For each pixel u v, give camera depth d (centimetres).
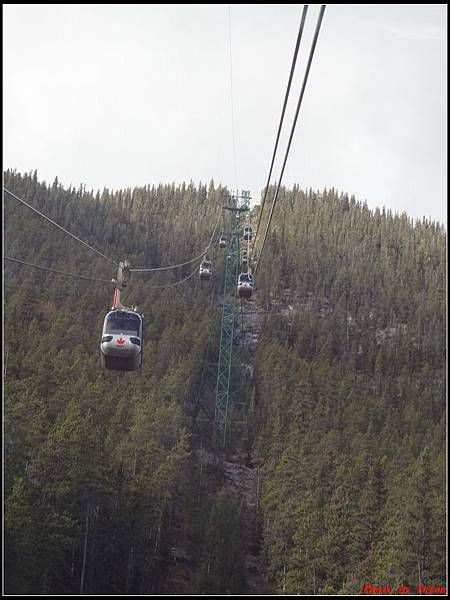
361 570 12975
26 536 11538
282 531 15350
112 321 8106
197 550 16038
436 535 12400
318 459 16950
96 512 14538
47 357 17675
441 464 14800
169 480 16225
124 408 17275
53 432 13775
